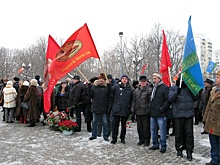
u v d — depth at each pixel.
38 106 10.94
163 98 7.05
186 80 6.44
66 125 9.16
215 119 5.91
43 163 6.14
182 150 6.86
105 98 8.27
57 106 11.64
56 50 9.80
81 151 7.12
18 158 6.50
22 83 12.16
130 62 32.19
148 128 7.73
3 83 14.84
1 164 6.05
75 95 9.61
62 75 8.45
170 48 31.30
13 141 8.27
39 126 10.98
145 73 31.72
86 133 9.46
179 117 6.52
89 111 9.70
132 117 12.16
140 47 32.97
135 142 8.17
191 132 6.47
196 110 11.72
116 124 7.97
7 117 11.95
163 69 8.66
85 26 8.48
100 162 6.21
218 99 5.94
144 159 6.45
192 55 6.66
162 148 7.03
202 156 6.78
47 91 8.87
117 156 6.69
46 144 7.88
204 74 49.53
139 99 7.74
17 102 11.67
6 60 58.53
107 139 8.33
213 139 6.02
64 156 6.68
